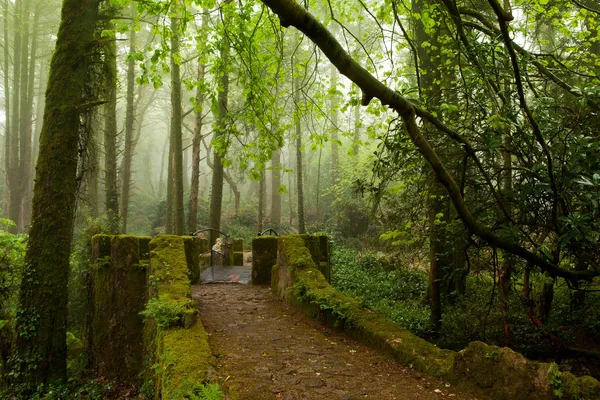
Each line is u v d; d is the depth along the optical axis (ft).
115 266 27.58
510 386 13.32
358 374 15.75
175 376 13.30
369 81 14.10
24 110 82.38
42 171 29.60
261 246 33.65
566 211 16.49
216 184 53.67
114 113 55.36
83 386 26.04
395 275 39.27
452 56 23.02
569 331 25.05
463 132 19.67
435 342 24.81
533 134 17.10
